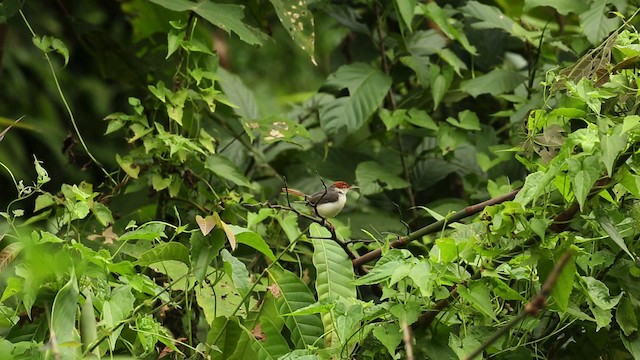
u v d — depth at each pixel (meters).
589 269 6.56
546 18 11.27
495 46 10.92
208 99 8.41
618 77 6.32
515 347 6.15
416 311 5.90
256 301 7.52
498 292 6.04
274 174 10.27
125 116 8.28
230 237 6.11
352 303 6.25
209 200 8.65
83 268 5.96
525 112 9.49
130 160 8.30
